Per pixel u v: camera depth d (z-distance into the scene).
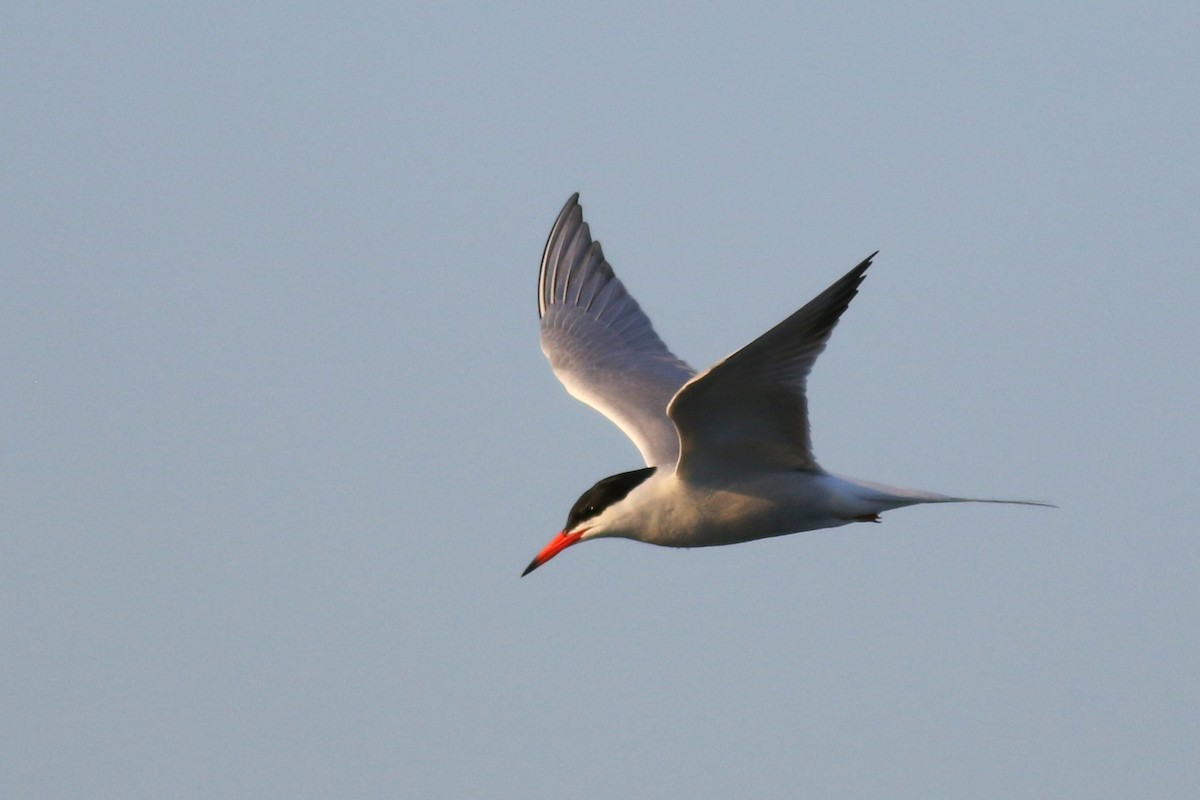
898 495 12.98
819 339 11.84
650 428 14.91
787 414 12.43
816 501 12.98
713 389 12.02
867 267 11.34
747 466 12.98
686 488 13.21
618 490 13.70
